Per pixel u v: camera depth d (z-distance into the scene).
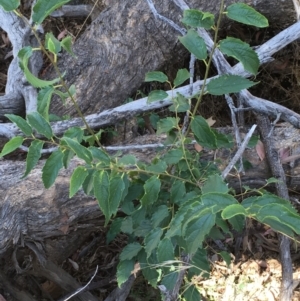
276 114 1.75
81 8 2.66
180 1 1.95
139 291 2.27
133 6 2.27
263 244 2.43
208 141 1.39
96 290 2.29
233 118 1.74
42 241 1.80
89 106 2.30
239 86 1.33
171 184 1.51
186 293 1.60
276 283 2.35
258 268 2.39
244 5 1.18
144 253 1.55
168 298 1.56
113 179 1.28
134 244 1.56
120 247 2.38
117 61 2.28
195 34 1.29
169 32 2.24
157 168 1.41
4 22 2.38
